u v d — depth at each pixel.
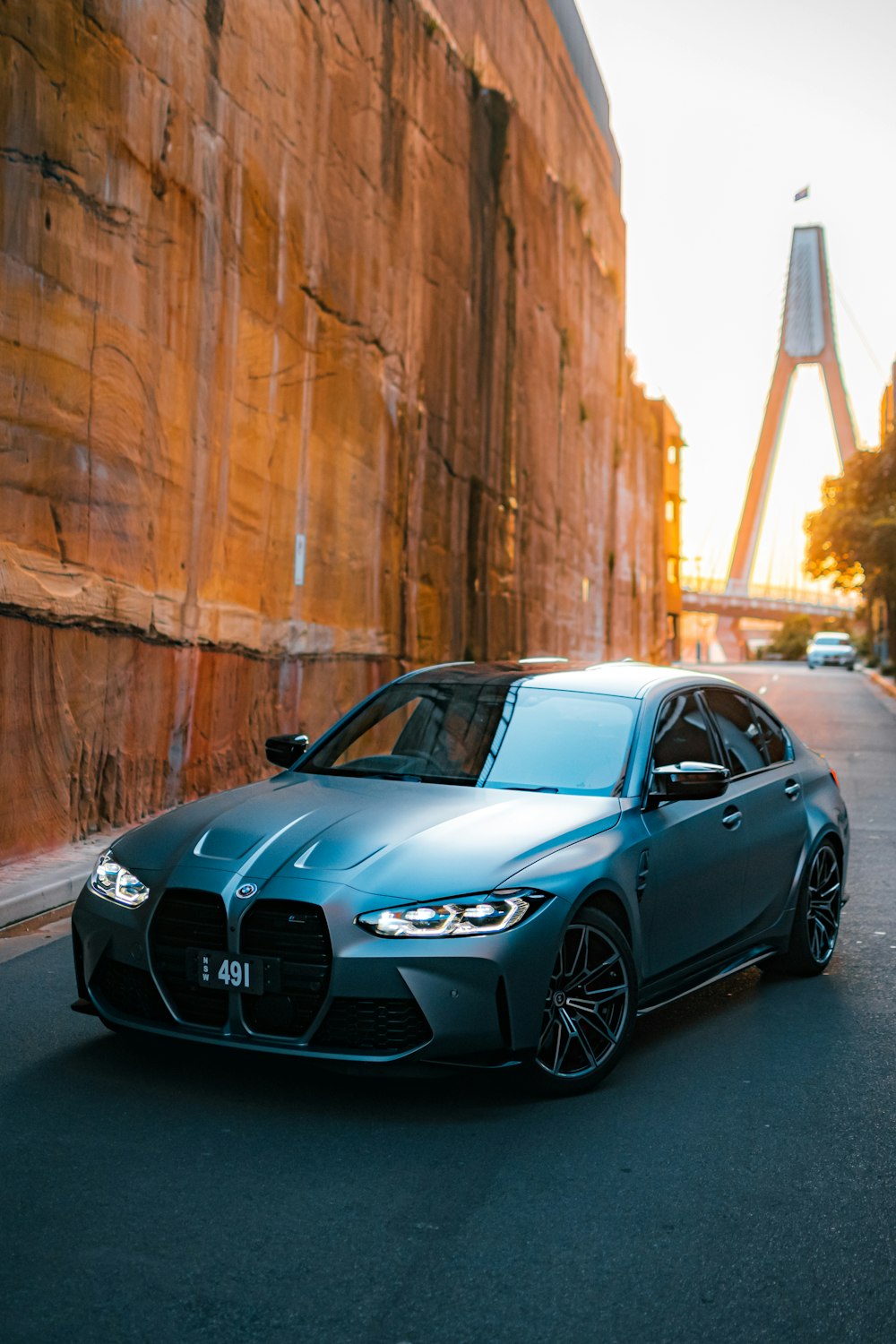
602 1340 2.85
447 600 20.45
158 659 10.63
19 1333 2.80
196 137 11.17
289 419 13.70
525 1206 3.55
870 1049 5.18
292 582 13.90
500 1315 2.95
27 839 8.63
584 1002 4.53
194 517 11.29
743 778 5.97
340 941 4.06
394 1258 3.21
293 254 13.67
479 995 4.11
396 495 17.67
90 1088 4.39
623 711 5.46
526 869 4.34
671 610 71.94
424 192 18.80
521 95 25.67
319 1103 4.31
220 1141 3.95
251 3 12.38
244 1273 3.11
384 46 16.83
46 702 8.85
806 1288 3.12
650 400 55.66
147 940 4.29
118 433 9.83
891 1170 3.90
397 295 17.48
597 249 35.03
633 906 4.77
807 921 6.32
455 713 5.61
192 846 4.50
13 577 8.34
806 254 131.88
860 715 27.31
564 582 30.72
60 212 8.97
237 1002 4.15
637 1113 4.34
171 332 10.75
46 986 5.76
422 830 4.52
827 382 130.62
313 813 4.71
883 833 11.46
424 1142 4.00
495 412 23.30
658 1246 3.33
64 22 8.97
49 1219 3.38
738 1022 5.56
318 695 14.79
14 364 8.41
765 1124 4.27
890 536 36.69
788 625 113.94
